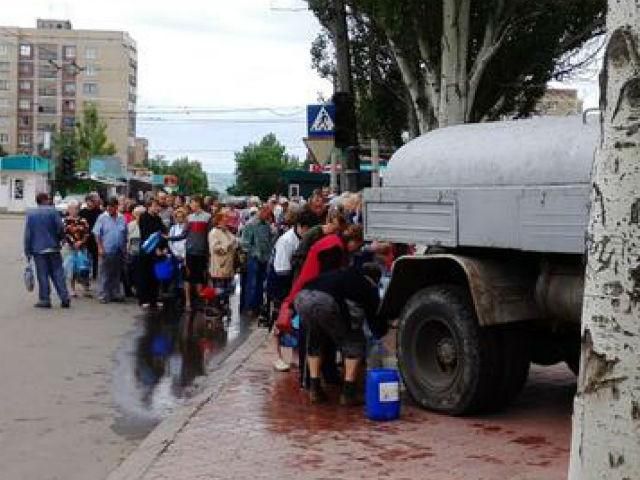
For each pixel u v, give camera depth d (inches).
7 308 649.6
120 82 5866.1
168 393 378.0
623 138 125.2
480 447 280.2
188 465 262.7
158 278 657.6
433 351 331.9
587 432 127.2
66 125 5841.5
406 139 1191.6
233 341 519.5
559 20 856.9
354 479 247.1
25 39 5807.1
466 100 704.4
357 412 330.3
